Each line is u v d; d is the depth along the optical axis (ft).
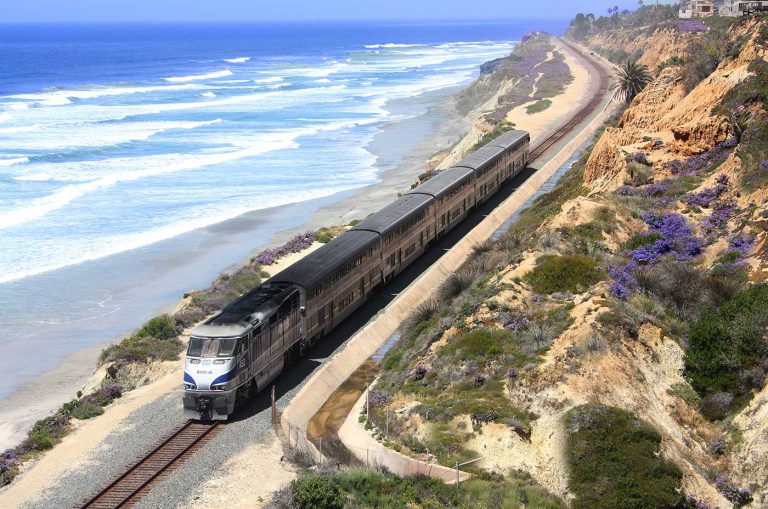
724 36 326.03
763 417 104.63
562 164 288.10
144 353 146.00
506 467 101.55
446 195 210.38
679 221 157.99
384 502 94.07
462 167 232.73
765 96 182.09
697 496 95.71
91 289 204.33
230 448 109.09
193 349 117.80
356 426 116.98
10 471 106.52
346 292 158.10
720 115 186.29
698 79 242.78
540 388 110.32
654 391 112.98
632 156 189.26
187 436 112.88
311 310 143.23
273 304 130.00
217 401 116.37
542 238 157.89
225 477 100.89
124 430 116.98
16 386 155.33
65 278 211.61
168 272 216.13
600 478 96.48
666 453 100.27
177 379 138.31
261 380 126.62
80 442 114.83
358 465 105.70
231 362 116.88
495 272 153.28
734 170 166.61
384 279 176.76
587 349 114.52
